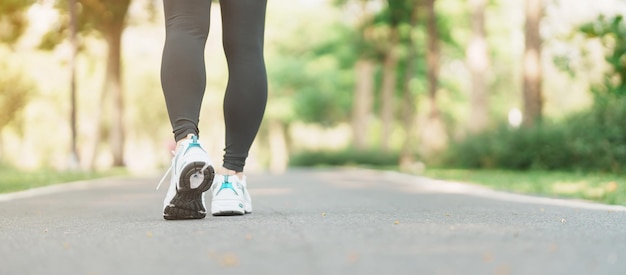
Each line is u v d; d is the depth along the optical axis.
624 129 16.19
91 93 39.94
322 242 3.07
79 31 24.75
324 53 39.06
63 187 11.48
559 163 17.80
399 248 2.86
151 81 49.59
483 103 23.47
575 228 3.71
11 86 31.02
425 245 2.96
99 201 7.62
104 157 45.94
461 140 21.64
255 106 4.62
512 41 34.47
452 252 2.75
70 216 5.23
